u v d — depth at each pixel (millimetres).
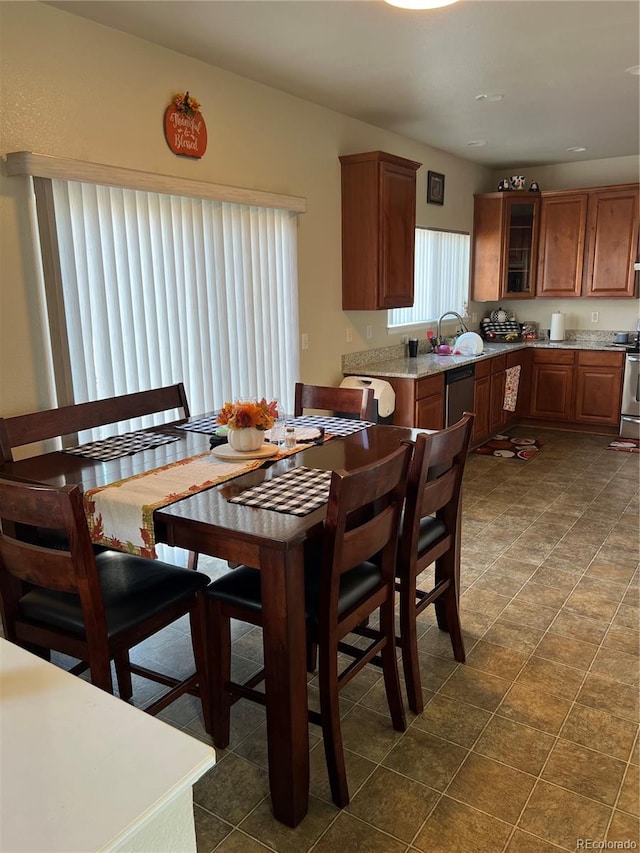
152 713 1888
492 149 5668
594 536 3736
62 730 806
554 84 3766
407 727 2146
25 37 2516
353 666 1921
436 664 2506
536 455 5480
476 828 1743
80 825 662
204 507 1821
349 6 2654
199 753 762
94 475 2129
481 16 2779
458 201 6160
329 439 2588
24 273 2623
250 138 3648
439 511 2484
